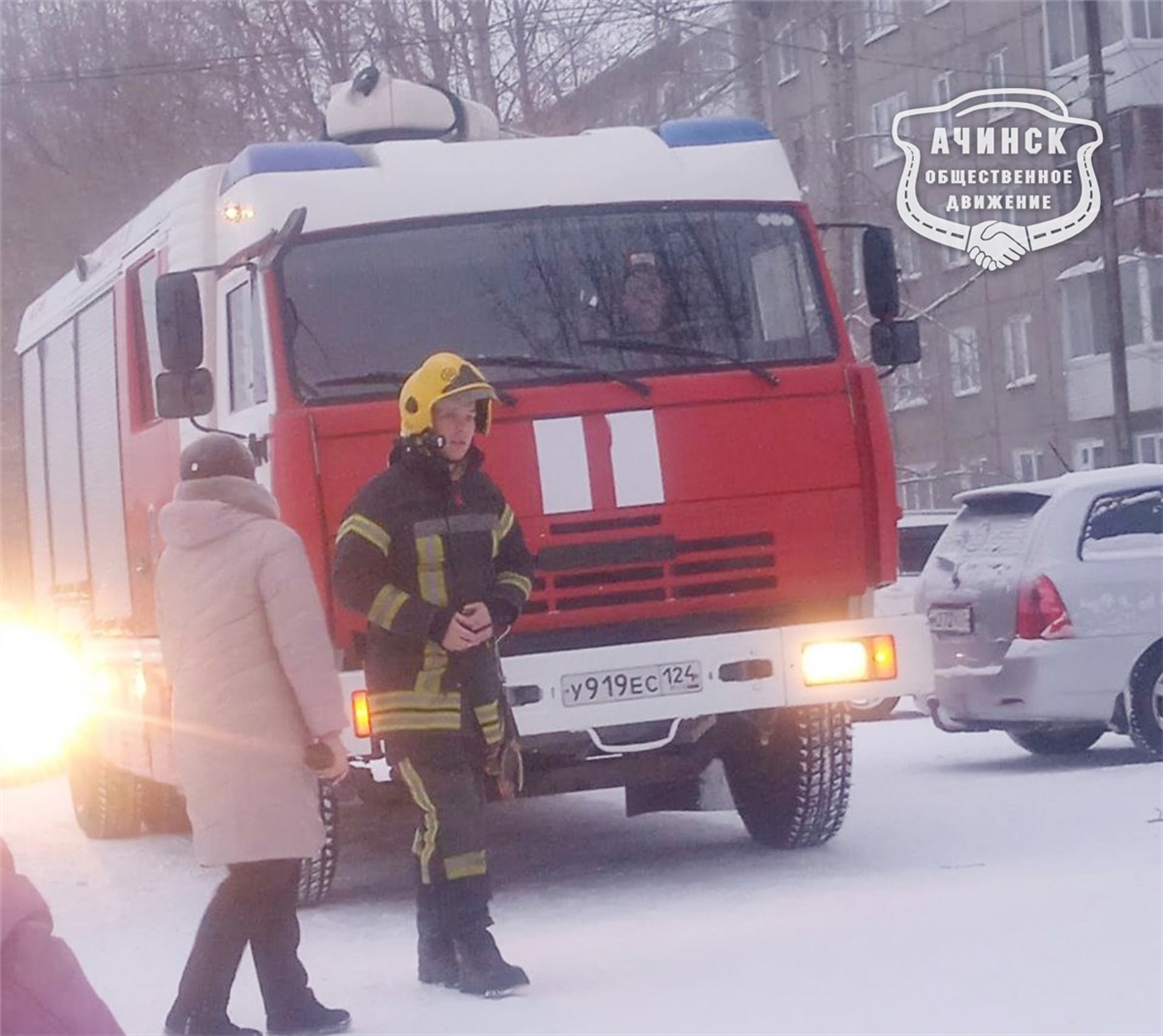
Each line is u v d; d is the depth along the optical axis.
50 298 12.97
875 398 8.74
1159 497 12.55
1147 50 38.44
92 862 11.38
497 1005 6.34
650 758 8.95
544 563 8.38
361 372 8.48
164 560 6.18
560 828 11.55
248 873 6.06
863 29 43.19
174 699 6.12
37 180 35.91
